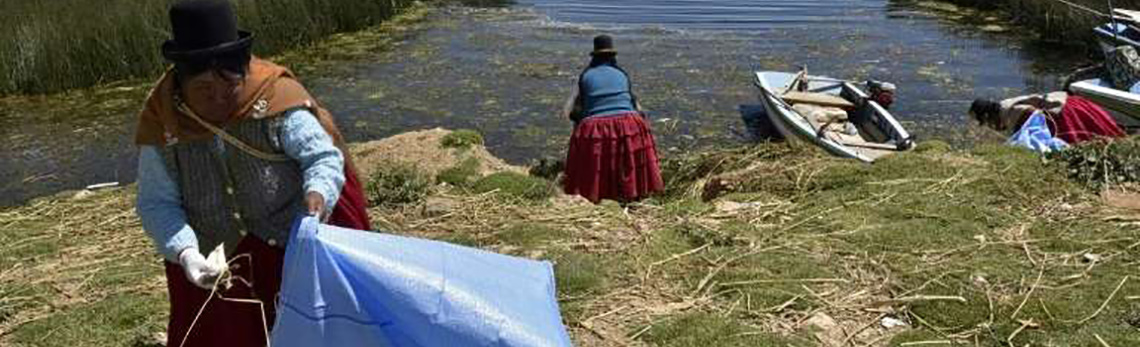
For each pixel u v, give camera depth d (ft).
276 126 10.38
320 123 10.68
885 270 16.98
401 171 24.50
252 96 10.22
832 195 21.50
